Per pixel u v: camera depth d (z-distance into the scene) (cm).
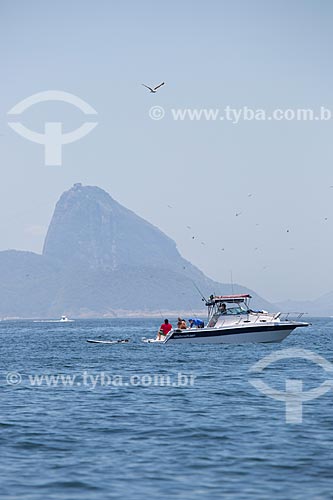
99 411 7000
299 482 4494
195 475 4659
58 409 7131
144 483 4497
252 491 4328
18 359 14262
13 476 4650
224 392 8306
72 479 4581
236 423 6325
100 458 5109
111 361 13000
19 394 8225
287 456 5100
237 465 4888
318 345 18775
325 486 4406
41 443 5584
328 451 5228
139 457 5128
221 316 15575
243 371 10656
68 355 15250
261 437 5731
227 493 4297
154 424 6322
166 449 5366
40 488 4403
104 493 4309
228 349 14725
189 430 6038
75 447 5447
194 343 15588
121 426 6234
